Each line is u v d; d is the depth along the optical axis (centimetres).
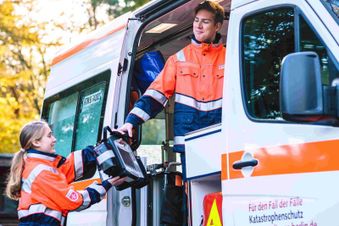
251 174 432
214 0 577
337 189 380
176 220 548
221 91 517
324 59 399
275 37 438
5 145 1722
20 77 1761
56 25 1772
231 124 453
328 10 407
